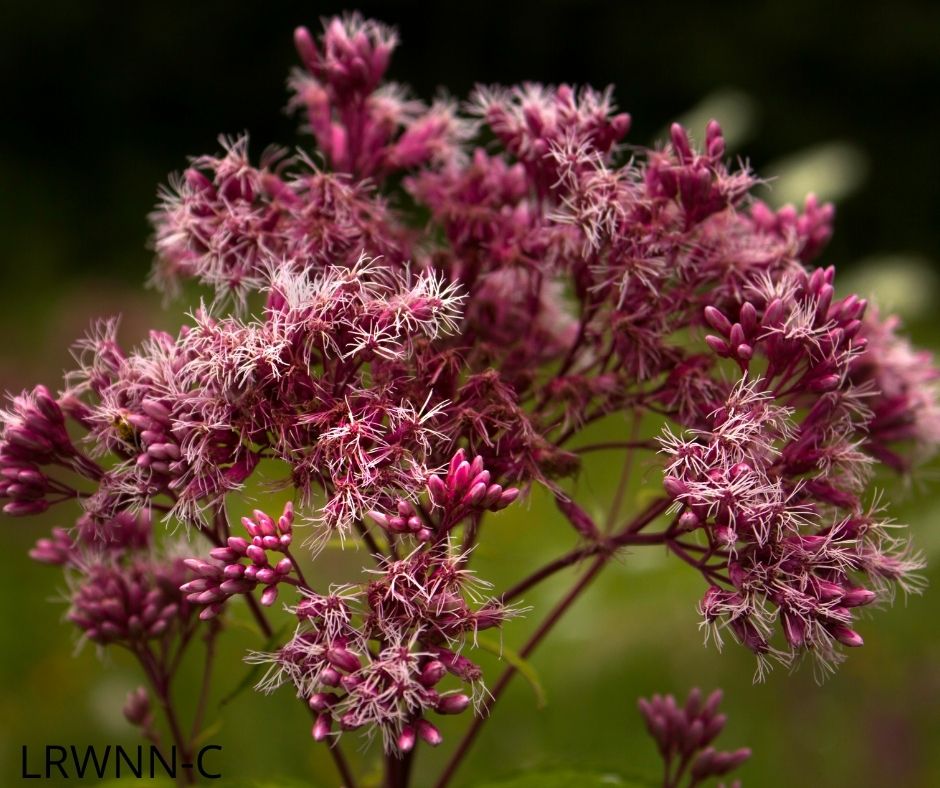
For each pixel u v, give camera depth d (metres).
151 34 1.96
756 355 0.45
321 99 0.50
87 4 1.92
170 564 0.49
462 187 0.48
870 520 0.43
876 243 1.86
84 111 1.96
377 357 0.43
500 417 0.44
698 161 0.45
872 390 0.48
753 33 1.92
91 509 0.44
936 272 1.79
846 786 0.67
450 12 2.01
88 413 0.45
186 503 0.43
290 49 2.02
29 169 1.87
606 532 0.49
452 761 0.48
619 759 0.66
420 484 0.42
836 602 0.42
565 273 0.47
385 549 0.47
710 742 0.48
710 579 0.43
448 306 0.44
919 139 1.89
